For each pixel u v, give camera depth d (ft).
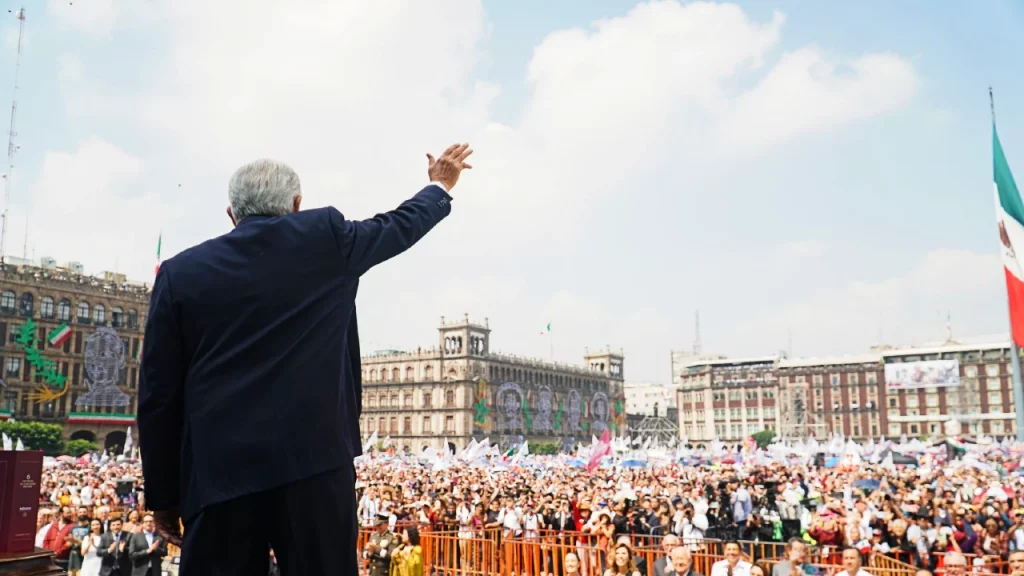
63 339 327.88
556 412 540.11
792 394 584.40
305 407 7.79
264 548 7.84
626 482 107.96
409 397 496.64
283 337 7.91
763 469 123.44
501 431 492.54
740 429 601.21
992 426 514.68
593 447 160.76
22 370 315.99
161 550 55.42
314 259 8.25
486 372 490.90
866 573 41.19
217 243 8.17
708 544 62.90
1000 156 60.49
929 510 68.03
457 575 64.75
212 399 7.63
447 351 489.67
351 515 8.00
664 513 69.21
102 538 54.95
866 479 115.34
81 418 325.21
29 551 10.33
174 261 8.07
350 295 8.59
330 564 7.66
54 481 119.96
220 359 7.72
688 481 111.34
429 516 80.33
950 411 526.98
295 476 7.55
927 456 166.61
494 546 61.05
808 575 45.14
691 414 627.46
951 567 37.42
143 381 7.84
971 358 531.50
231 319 7.82
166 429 7.90
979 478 117.80
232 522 7.60
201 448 7.56
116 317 350.64
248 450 7.50
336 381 8.14
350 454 8.19
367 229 8.77
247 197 8.73
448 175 10.17
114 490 109.70
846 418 564.30
